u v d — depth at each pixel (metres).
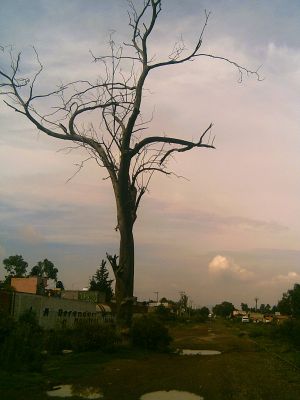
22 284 46.41
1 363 15.01
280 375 16.84
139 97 23.98
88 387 13.41
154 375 15.70
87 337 22.47
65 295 58.50
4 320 16.50
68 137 24.80
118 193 23.94
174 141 24.47
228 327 75.38
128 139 23.83
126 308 23.42
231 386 13.98
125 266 23.48
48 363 18.12
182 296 130.50
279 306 99.25
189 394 12.82
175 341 38.22
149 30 24.22
